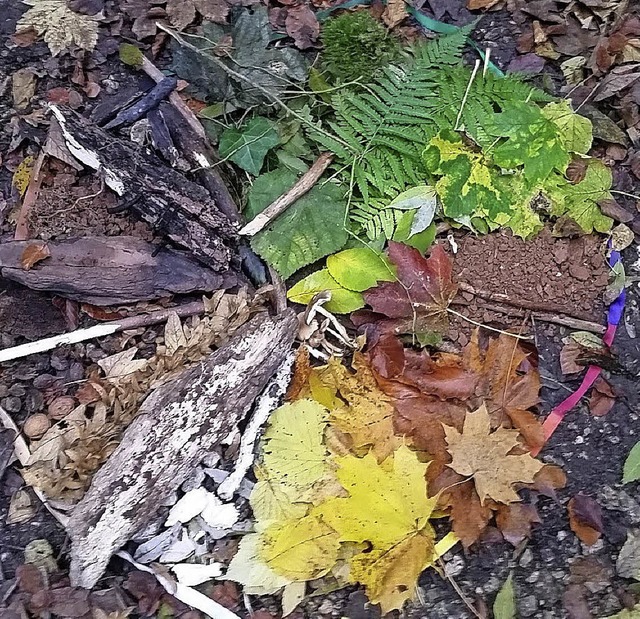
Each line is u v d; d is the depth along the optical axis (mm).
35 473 829
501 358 857
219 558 833
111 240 849
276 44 963
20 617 799
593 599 838
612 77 945
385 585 794
